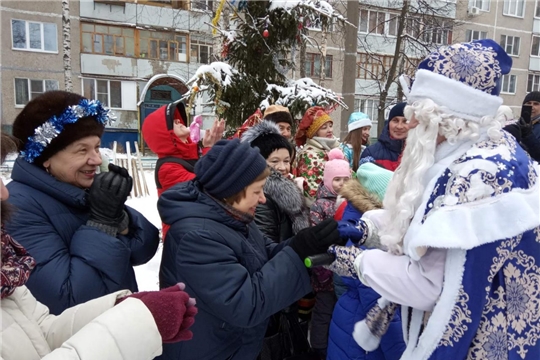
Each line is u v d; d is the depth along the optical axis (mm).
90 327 818
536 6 17078
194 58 18297
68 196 1237
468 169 958
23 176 1219
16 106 15336
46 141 1188
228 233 1265
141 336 829
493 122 1016
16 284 850
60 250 1174
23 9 15008
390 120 3023
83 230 1195
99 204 1209
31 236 1147
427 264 1006
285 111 3119
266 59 4152
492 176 935
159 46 17625
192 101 4266
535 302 1017
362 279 1115
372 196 1894
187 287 1219
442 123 1015
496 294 984
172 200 1327
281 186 2023
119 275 1185
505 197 911
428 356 993
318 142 3104
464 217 907
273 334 1980
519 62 17500
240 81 4102
